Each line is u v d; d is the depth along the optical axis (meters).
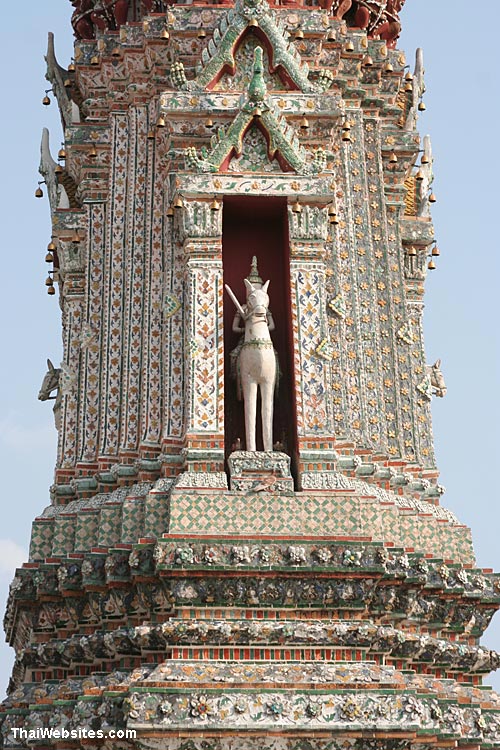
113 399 29.59
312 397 27.22
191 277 27.73
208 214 28.02
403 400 31.20
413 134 33.16
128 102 31.73
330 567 25.27
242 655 24.67
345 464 27.94
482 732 26.05
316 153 28.42
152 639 25.16
